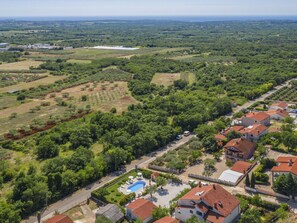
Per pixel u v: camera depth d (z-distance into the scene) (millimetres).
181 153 154375
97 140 178500
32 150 167500
